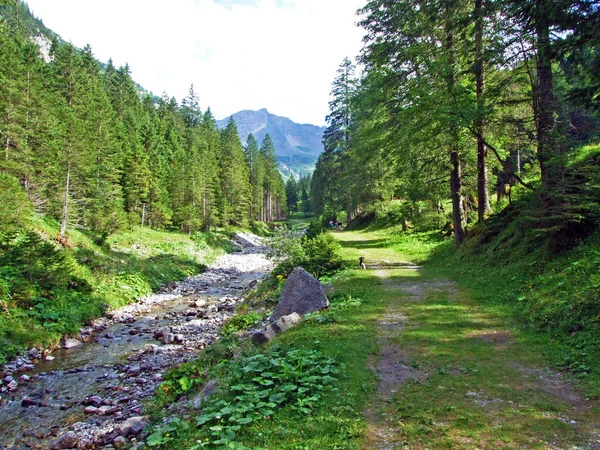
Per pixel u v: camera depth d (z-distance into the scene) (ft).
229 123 262.67
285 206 381.19
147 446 19.84
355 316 37.22
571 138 42.06
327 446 16.20
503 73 53.36
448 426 17.43
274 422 18.61
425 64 59.57
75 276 65.82
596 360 22.68
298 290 42.98
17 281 53.52
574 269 34.68
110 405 31.14
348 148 133.59
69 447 24.88
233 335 40.40
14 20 185.78
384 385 22.38
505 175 64.34
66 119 97.35
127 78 238.48
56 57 162.30
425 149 65.05
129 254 102.37
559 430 16.65
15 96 82.12
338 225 191.11
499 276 45.96
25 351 43.70
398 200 128.57
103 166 116.06
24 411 30.76
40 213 92.84
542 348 26.32
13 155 81.71
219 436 18.04
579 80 34.24
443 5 55.88
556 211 37.88
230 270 117.70
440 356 26.43
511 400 19.69
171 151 206.69
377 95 69.92
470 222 87.61
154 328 55.26
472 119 47.67
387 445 16.19
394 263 72.90
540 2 31.01
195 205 181.88
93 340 50.08
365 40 69.62
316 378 22.58
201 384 28.43
